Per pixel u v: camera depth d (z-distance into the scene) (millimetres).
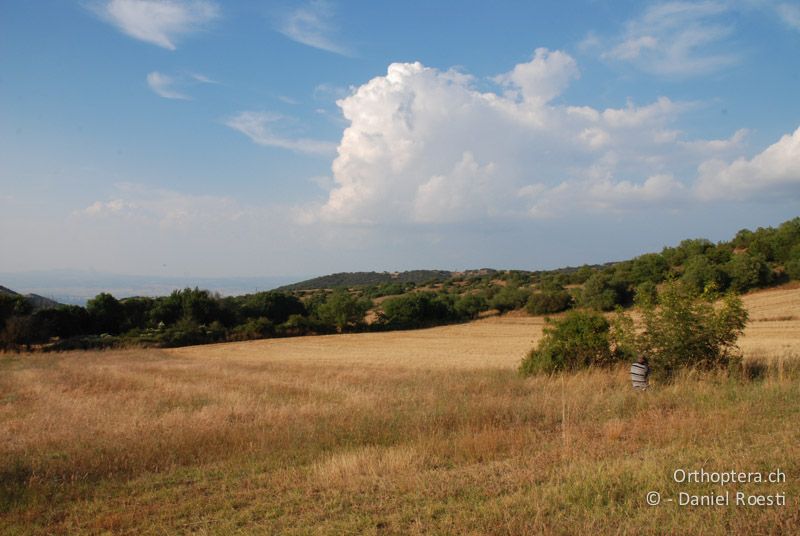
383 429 10688
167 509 6730
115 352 51750
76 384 23078
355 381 21188
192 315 71500
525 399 13375
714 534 4984
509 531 5254
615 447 8328
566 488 6332
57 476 8523
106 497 7402
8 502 7258
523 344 54000
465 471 7543
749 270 70000
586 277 98625
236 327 69125
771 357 17969
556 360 19078
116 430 11703
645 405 11812
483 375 21500
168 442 10008
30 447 10562
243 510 6574
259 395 17828
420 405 13469
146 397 18094
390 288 126250
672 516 5402
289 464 8633
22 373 29500
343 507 6387
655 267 79812
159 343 60469
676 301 16547
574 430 9727
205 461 9016
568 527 5301
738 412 9969
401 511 6113
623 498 6066
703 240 88125
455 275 170500
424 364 33688
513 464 7758
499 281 132000
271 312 80312
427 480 7125
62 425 12945
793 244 74125
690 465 6902
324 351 50750
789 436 8094
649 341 16688
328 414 12391
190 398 17688
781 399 11273
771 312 55281
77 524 6422
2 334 53625
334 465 7840
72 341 58125
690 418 9523
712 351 16453
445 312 84688
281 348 55438
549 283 91312
